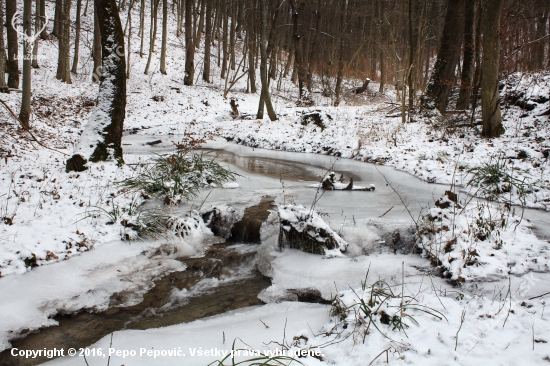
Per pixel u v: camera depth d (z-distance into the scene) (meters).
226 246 5.93
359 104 24.69
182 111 21.91
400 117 16.42
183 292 4.70
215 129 18.00
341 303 3.74
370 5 30.06
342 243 5.35
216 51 36.56
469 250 4.73
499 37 10.74
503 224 5.39
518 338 3.03
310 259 5.16
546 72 15.14
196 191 7.52
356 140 13.72
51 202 6.50
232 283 4.97
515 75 15.02
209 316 4.15
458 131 12.47
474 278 4.32
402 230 5.66
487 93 11.19
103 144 8.66
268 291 4.65
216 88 27.69
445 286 4.30
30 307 4.06
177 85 26.50
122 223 5.88
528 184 7.40
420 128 13.97
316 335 3.42
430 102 15.61
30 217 5.84
